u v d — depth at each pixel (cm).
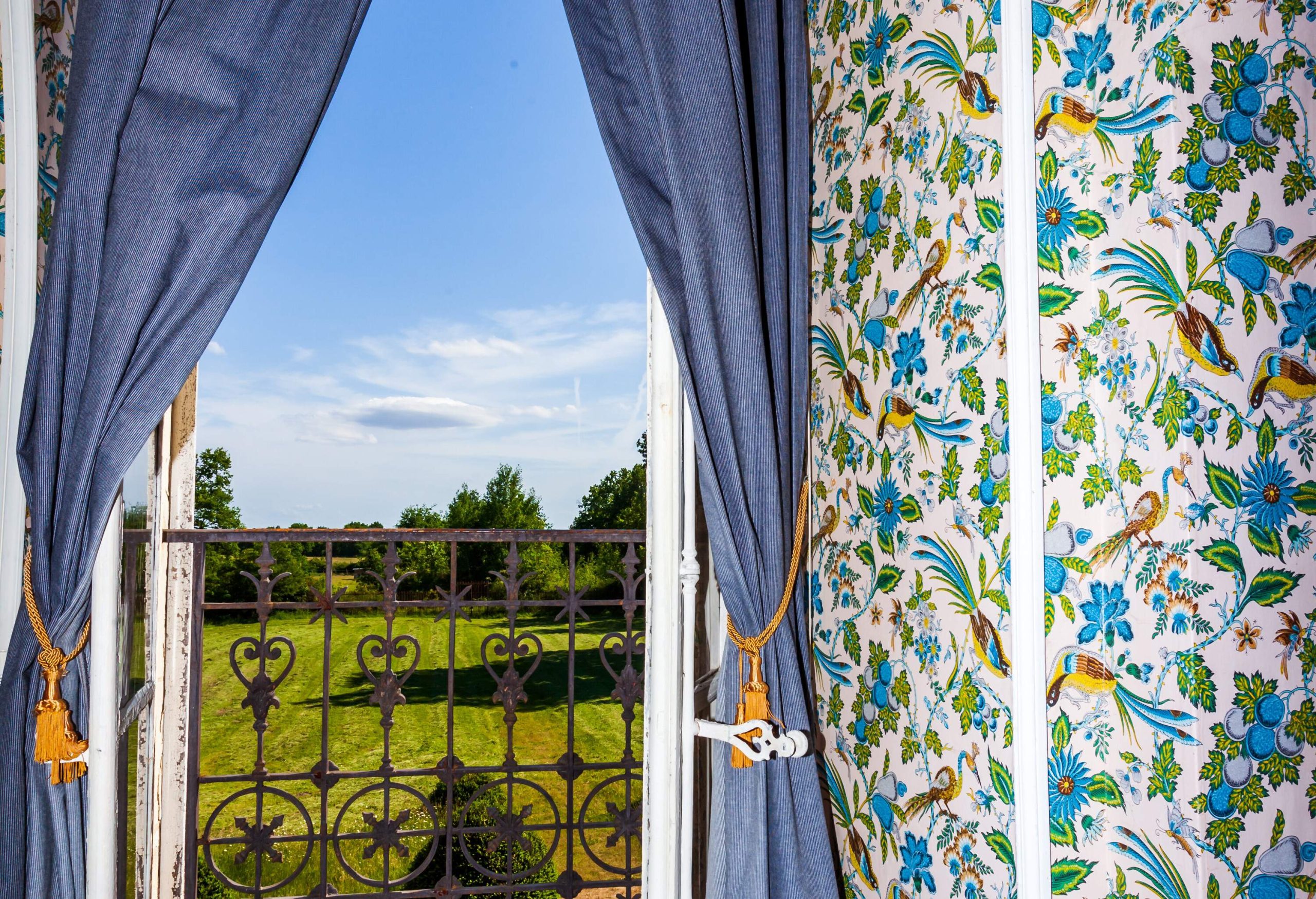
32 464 108
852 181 142
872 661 133
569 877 252
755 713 119
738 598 123
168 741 211
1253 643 88
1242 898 86
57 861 108
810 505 153
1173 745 86
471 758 680
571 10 136
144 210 113
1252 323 90
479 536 248
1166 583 88
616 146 132
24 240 118
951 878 111
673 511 126
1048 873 93
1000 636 102
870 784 132
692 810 128
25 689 108
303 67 123
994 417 104
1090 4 97
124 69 110
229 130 119
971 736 107
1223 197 90
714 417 122
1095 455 93
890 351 129
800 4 145
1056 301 96
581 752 712
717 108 123
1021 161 97
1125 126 93
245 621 822
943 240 116
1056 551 95
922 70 121
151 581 173
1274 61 92
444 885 244
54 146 128
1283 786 88
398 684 244
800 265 141
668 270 127
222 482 1128
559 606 256
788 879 121
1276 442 90
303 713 715
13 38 118
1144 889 88
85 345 111
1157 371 89
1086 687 93
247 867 444
